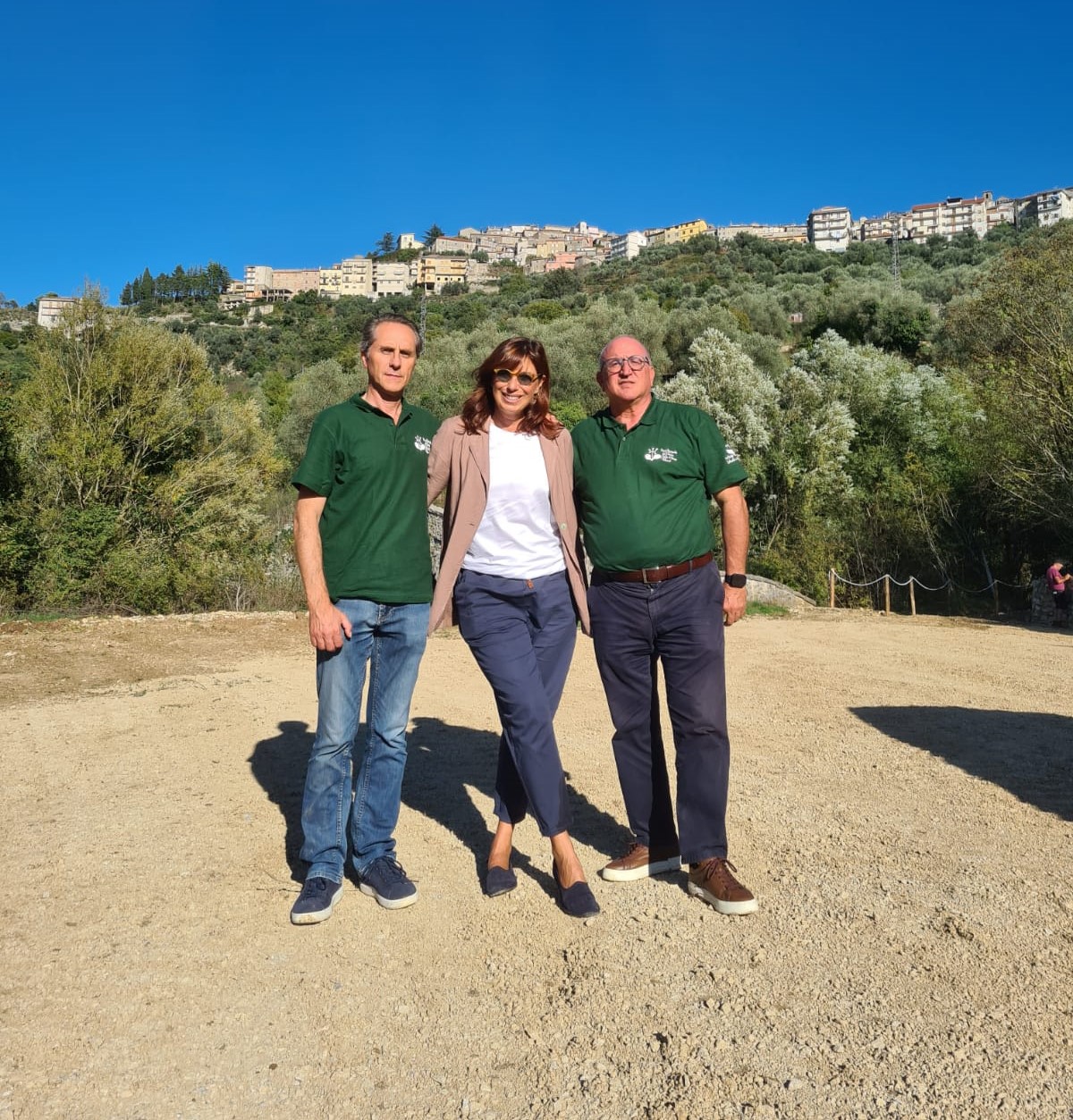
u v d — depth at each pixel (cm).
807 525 2147
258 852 343
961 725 565
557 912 290
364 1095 199
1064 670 811
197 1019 228
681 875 323
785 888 306
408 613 298
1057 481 1752
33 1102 193
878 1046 213
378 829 308
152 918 284
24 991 238
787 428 2373
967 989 238
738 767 462
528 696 293
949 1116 187
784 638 1034
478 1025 226
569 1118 190
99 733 527
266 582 1370
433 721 566
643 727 318
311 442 285
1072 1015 224
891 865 326
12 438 1527
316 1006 235
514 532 298
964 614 1817
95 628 941
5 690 650
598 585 310
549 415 306
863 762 474
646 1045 215
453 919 286
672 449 299
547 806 292
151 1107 193
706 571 304
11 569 1221
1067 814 385
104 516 1373
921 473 2136
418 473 300
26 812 386
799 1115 189
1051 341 1780
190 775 442
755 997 236
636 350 298
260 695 636
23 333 1805
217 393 1861
